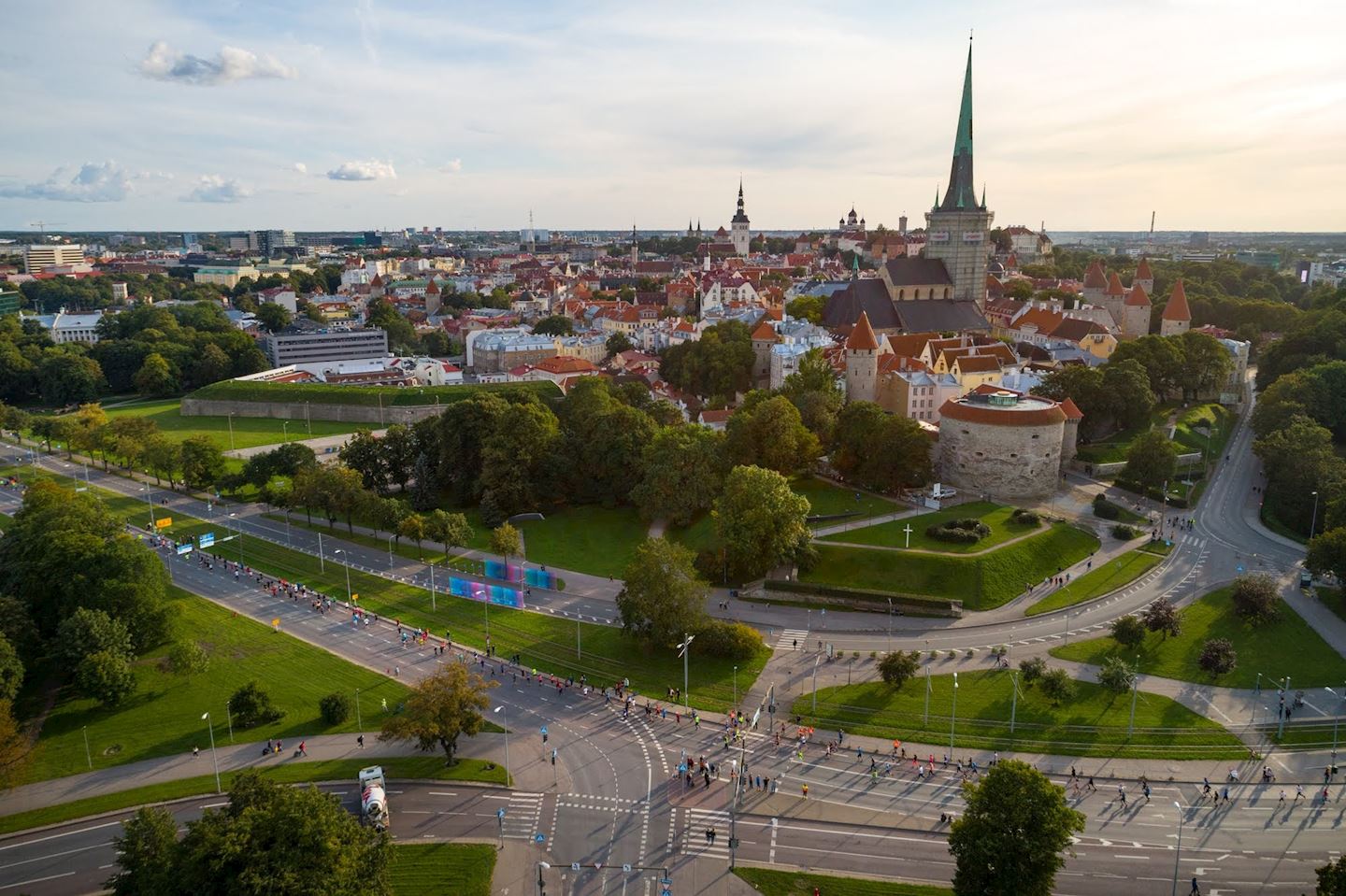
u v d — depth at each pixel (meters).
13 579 146.25
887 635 150.00
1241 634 147.75
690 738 121.75
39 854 100.94
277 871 78.56
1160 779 112.69
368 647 147.50
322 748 119.56
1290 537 189.88
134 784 112.69
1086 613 156.25
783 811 106.81
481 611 161.00
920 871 96.94
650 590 140.62
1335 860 98.25
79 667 126.50
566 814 106.12
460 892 93.44
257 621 157.12
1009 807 85.00
